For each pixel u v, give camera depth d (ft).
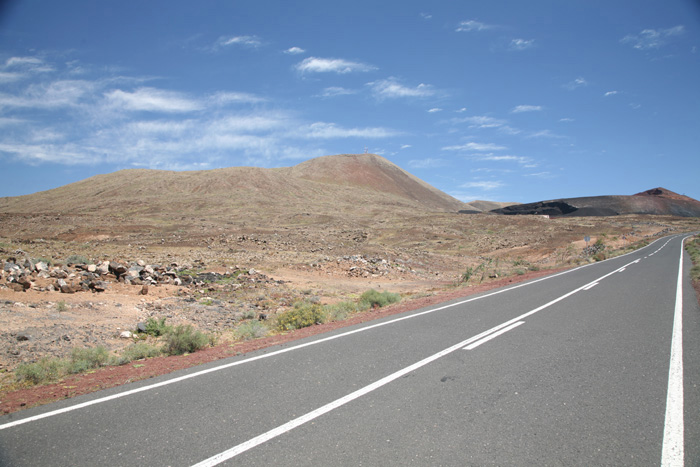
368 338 23.61
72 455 10.87
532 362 18.21
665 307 32.01
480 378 16.14
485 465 9.82
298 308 34.68
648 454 10.28
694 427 11.74
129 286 52.26
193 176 466.29
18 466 10.36
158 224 201.77
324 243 160.04
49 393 16.96
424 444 10.90
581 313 30.27
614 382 15.46
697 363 17.70
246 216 300.20
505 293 43.62
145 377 18.17
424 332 24.86
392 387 15.29
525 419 12.35
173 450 10.96
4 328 30.19
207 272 72.38
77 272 53.57
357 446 10.85
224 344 26.81
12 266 47.57
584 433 11.43
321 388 15.38
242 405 13.96
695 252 94.12
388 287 73.51
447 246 208.13
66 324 33.40
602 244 146.82
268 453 10.62
